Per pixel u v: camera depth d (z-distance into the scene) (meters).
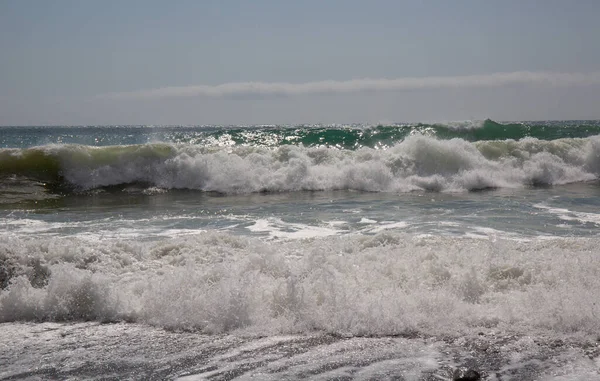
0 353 3.77
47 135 45.50
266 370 3.47
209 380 3.33
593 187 14.25
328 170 14.45
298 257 5.87
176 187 14.05
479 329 4.11
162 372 3.46
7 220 9.23
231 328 4.21
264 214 9.78
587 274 5.03
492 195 12.60
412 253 5.73
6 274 5.11
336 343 3.92
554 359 3.62
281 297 4.54
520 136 21.47
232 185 13.82
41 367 3.54
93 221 9.10
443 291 4.71
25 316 4.52
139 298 4.74
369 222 8.84
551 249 5.87
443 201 11.46
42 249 5.57
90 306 4.56
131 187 13.95
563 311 4.19
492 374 3.40
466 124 21.09
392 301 4.48
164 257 5.82
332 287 4.63
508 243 6.35
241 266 5.29
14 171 13.78
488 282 4.99
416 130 20.55
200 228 8.41
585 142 16.92
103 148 14.64
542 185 14.74
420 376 3.37
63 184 13.77
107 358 3.68
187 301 4.44
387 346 3.85
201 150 15.03
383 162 14.80
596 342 3.88
